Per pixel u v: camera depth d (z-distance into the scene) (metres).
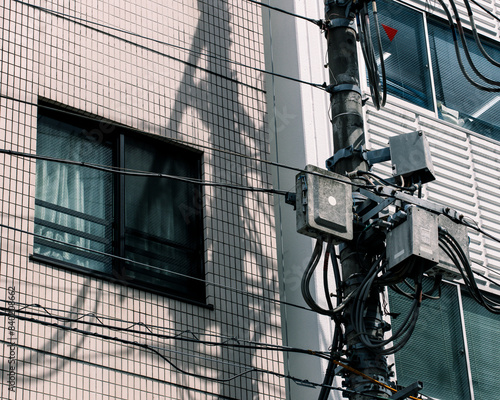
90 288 10.95
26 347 10.18
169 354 11.19
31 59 11.65
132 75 12.45
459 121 16.67
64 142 11.80
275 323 12.16
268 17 15.48
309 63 14.81
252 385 11.62
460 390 14.21
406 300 14.46
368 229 10.40
